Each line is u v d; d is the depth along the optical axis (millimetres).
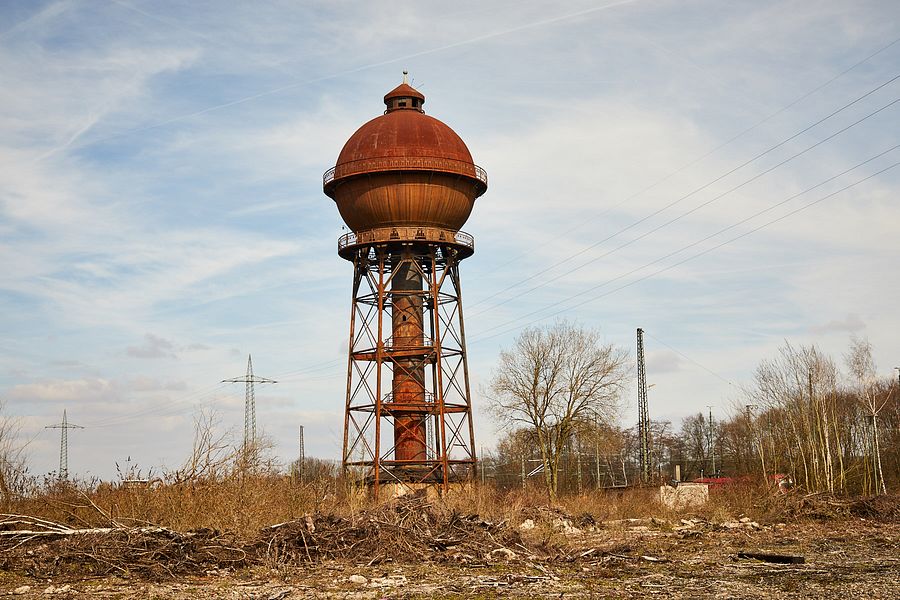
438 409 50000
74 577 24234
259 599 21125
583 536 38844
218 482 33188
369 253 51688
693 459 131625
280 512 33750
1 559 25688
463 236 52406
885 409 87812
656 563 28266
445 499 38656
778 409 80750
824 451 71375
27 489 32719
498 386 71500
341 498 39938
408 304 51438
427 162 50188
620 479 122875
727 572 25984
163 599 21203
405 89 55125
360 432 50125
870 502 48281
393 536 28531
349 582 23438
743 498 52375
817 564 27734
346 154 51938
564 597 21375
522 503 48344
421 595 21641
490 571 25703
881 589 21922
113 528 28062
